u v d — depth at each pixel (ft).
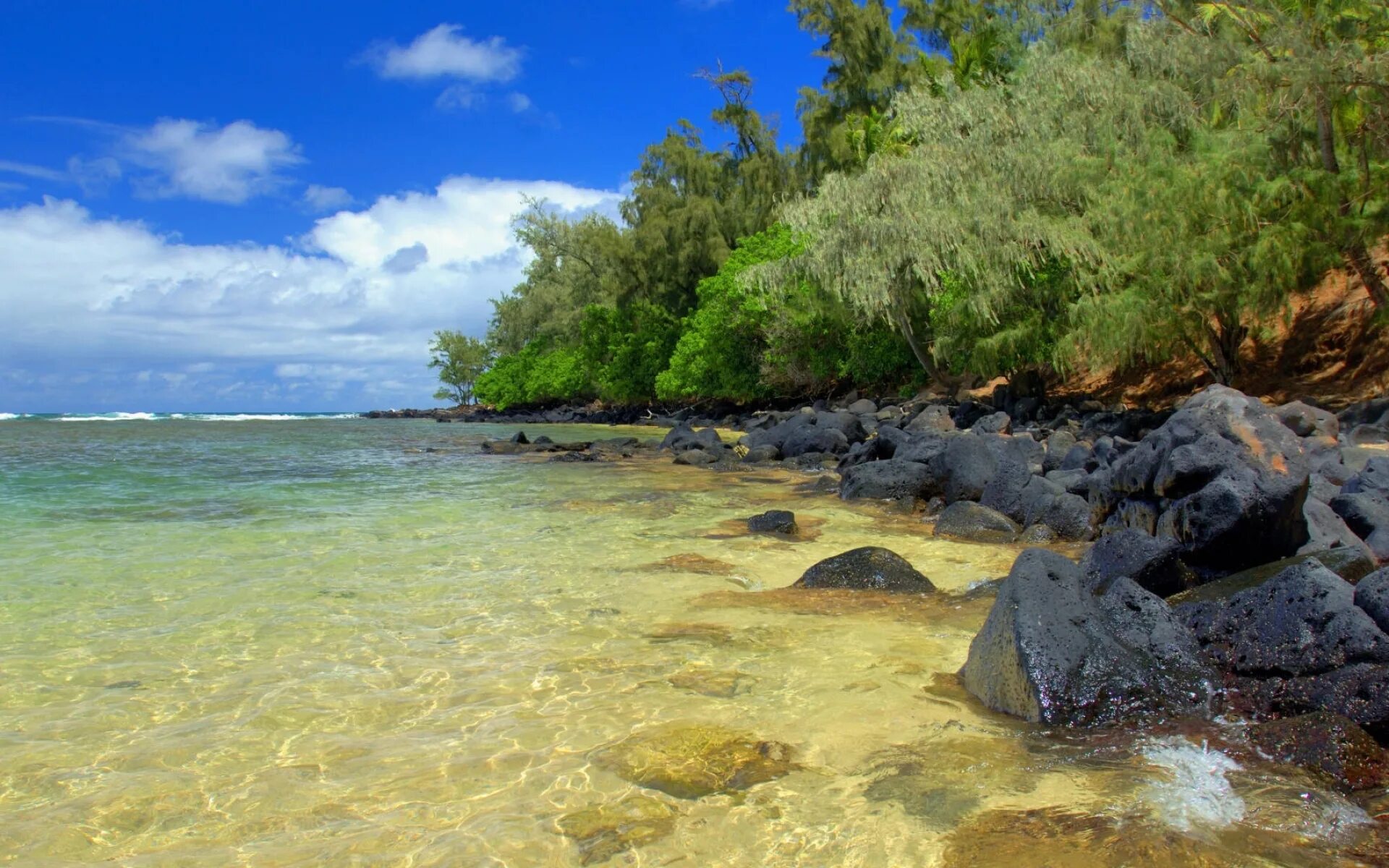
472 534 35.06
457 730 15.02
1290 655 15.67
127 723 15.43
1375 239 61.16
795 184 169.07
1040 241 72.54
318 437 119.24
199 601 23.99
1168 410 65.51
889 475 44.11
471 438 117.91
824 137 159.02
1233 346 72.33
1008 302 80.59
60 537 34.19
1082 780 12.93
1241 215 61.16
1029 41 106.83
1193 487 26.40
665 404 178.81
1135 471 29.45
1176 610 18.12
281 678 17.74
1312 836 11.30
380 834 11.57
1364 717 14.08
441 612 22.81
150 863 10.88
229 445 98.48
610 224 186.91
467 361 313.12
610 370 175.52
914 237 76.74
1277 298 62.69
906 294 87.30
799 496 47.44
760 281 93.76
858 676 17.67
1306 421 47.26
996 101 85.30
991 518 33.86
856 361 112.06
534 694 16.72
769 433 77.56
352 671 18.13
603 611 22.80
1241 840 11.21
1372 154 64.85
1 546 32.24
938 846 11.15
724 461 67.82
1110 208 66.69
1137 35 75.61
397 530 36.01
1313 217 60.13
